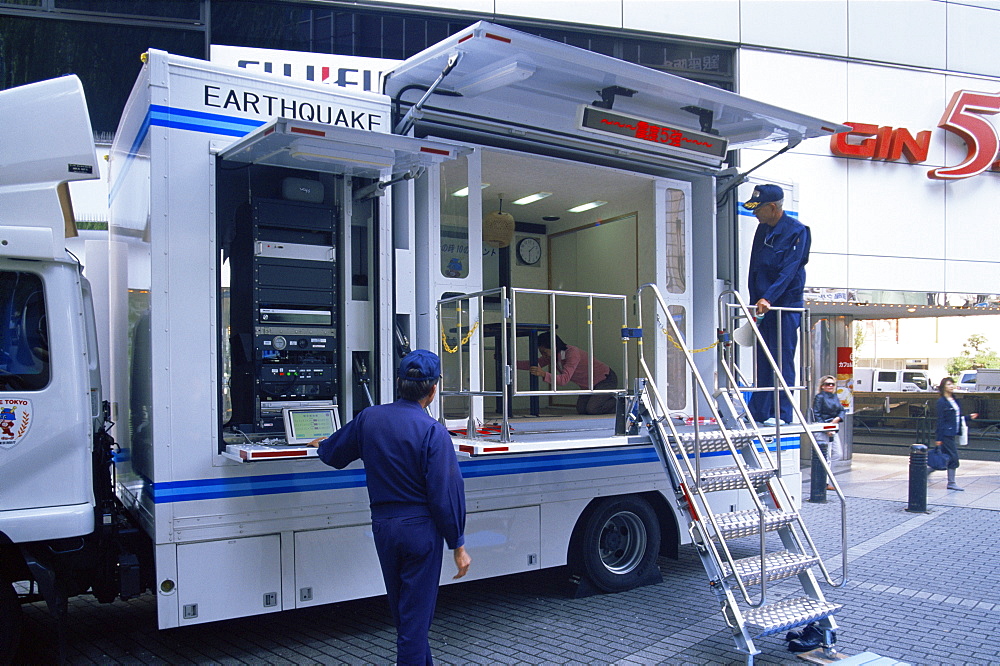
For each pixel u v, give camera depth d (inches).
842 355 546.6
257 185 200.2
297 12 366.0
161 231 170.6
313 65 365.4
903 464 579.2
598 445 195.3
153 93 170.9
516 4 405.4
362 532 190.5
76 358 166.7
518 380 300.5
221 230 180.5
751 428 232.4
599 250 327.3
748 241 278.5
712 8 459.8
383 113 201.3
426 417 152.1
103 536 175.2
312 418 181.0
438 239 216.2
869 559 284.8
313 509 183.9
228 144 179.2
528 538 215.5
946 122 532.4
